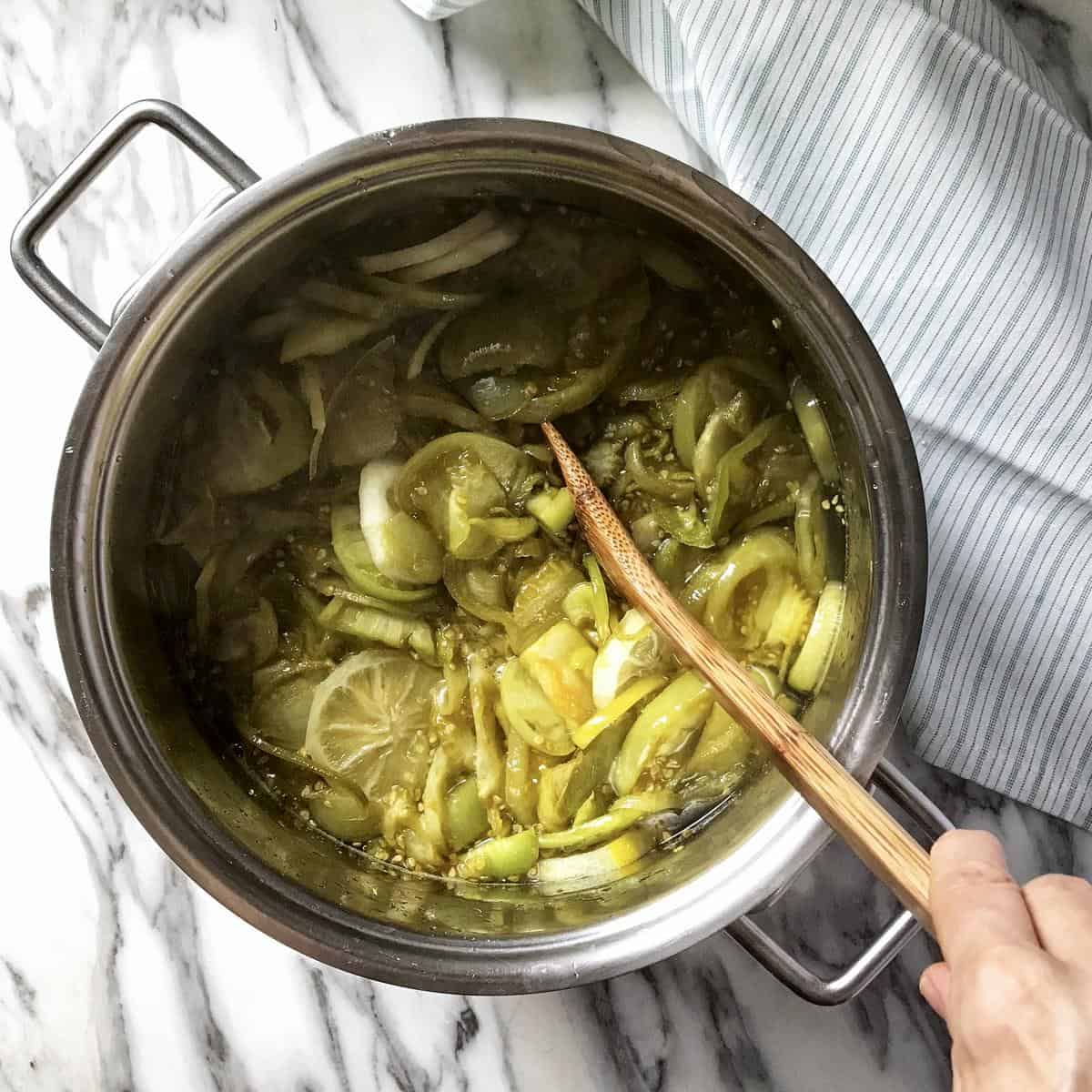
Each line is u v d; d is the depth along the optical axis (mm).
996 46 634
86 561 553
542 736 626
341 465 624
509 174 568
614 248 608
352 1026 662
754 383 621
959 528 647
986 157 624
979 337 634
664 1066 662
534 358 623
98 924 667
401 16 669
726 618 625
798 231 639
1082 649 641
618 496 638
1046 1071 462
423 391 625
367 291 608
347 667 629
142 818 554
